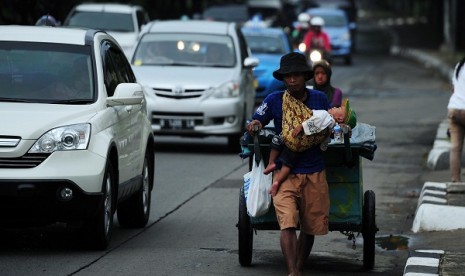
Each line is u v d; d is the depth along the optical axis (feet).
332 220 64.59
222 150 134.31
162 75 130.11
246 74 136.15
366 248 66.54
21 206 66.69
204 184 103.76
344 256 71.92
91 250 70.74
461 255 66.80
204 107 128.26
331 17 339.77
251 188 61.46
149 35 138.00
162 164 118.52
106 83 74.38
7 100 70.95
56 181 66.54
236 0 309.63
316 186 59.88
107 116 71.41
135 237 76.64
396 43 470.80
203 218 85.30
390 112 184.55
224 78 130.72
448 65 313.73
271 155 60.13
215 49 135.85
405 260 71.05
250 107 139.13
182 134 129.08
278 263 68.18
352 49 412.16
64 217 67.46
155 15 257.34
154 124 128.88
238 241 69.82
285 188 59.72
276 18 295.89
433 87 249.34
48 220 67.67
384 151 133.49
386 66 333.21
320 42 173.27
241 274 64.49
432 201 86.02
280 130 60.23
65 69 73.67
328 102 60.75
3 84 72.23
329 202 62.90
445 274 60.59
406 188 104.42
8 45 74.84
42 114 68.80
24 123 67.56
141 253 70.23
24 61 73.92
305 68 58.95
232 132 129.18
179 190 99.76
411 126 162.50
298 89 59.36
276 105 60.08
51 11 147.95
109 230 71.56
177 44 136.26
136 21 183.21
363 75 288.30
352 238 72.23
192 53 135.23
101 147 68.64
